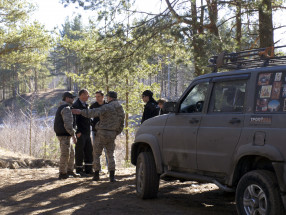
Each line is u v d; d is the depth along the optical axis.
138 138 6.96
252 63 5.68
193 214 5.75
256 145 4.66
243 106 5.04
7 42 16.86
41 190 7.85
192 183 8.51
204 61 9.59
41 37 16.89
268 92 4.77
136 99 19.86
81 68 11.52
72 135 8.94
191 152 5.74
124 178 9.41
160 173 6.42
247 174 4.70
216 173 5.38
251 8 10.33
